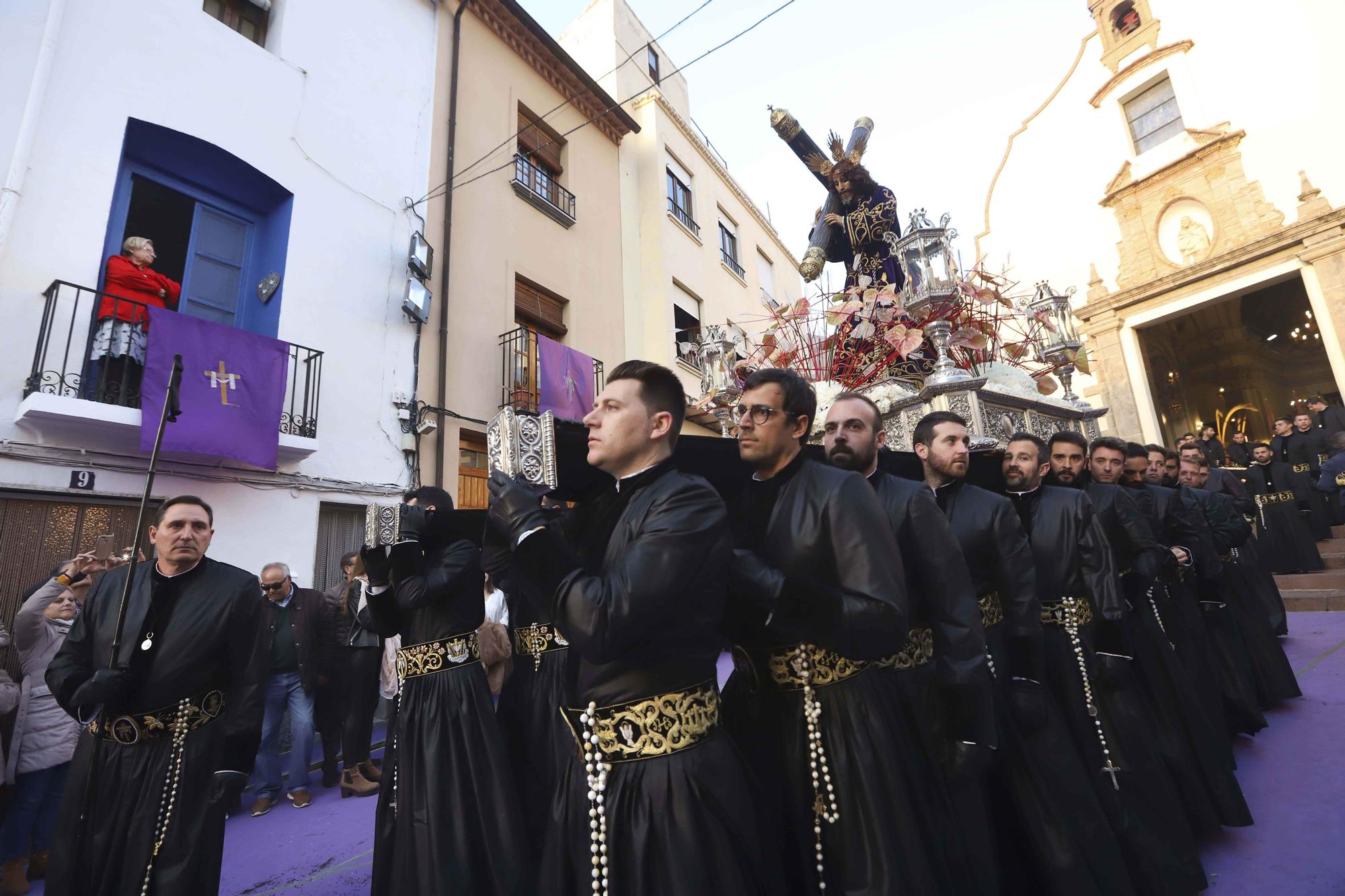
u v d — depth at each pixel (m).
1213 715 3.17
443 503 2.86
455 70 9.01
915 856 1.42
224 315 6.73
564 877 1.39
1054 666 2.54
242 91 6.71
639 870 1.24
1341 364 9.64
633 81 13.84
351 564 4.95
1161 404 14.96
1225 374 17.41
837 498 1.60
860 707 1.56
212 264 6.71
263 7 7.34
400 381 7.53
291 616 4.73
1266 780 3.17
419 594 2.48
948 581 1.83
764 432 1.71
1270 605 5.59
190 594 2.39
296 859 3.44
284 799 4.60
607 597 1.19
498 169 9.43
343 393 6.96
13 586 4.77
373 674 4.75
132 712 2.24
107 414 5.04
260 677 2.41
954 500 2.38
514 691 3.02
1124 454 3.33
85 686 2.09
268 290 6.71
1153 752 2.38
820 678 1.58
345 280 7.24
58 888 2.09
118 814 2.16
